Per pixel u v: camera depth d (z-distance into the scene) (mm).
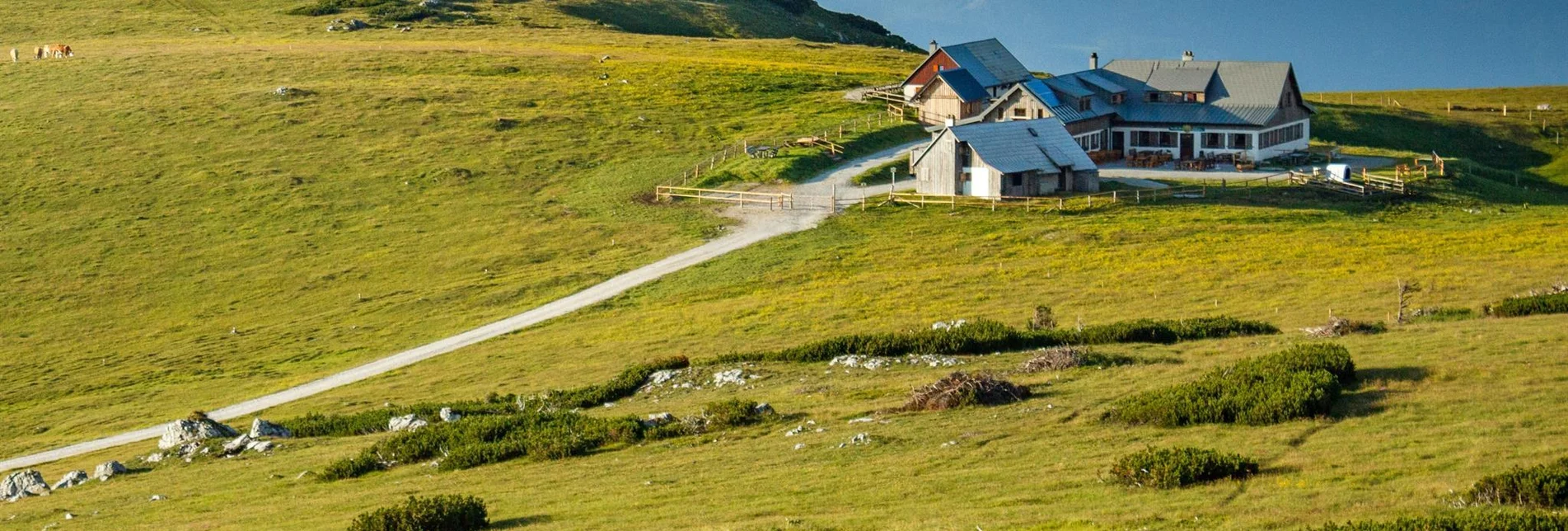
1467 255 78625
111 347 81688
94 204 113875
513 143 128250
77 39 184625
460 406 54031
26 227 108500
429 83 151750
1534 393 36188
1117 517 27891
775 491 33688
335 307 87438
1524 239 83438
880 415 43000
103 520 38438
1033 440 36781
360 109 140000
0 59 168750
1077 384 44844
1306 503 27609
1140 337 56031
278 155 125812
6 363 79062
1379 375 40531
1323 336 52406
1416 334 49000
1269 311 65375
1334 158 121938
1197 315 65938
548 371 65062
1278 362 41312
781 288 81500
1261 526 26234
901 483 33188
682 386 55031
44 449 59469
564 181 117438
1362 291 68562
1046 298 73062
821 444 39312
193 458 49094
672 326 73250
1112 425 38000
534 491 36562
